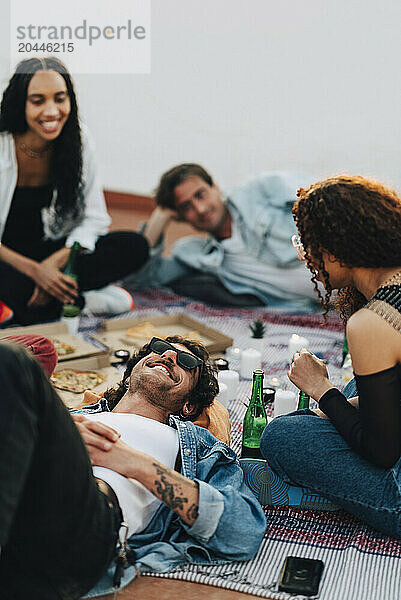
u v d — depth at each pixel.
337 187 2.01
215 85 5.67
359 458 2.22
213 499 2.05
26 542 1.70
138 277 4.79
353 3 5.14
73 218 4.00
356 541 2.24
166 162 6.01
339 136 5.39
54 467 1.64
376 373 2.00
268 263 4.45
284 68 5.43
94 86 5.88
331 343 3.86
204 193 4.47
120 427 2.21
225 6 5.46
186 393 2.42
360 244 1.98
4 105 3.56
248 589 2.00
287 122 5.52
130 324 3.80
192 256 4.62
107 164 6.16
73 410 2.46
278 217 4.38
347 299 2.28
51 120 3.56
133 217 6.10
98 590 1.95
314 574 2.04
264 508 2.41
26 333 3.49
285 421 2.34
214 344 3.50
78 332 3.90
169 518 2.17
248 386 3.30
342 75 5.29
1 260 3.79
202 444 2.34
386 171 5.31
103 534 1.79
